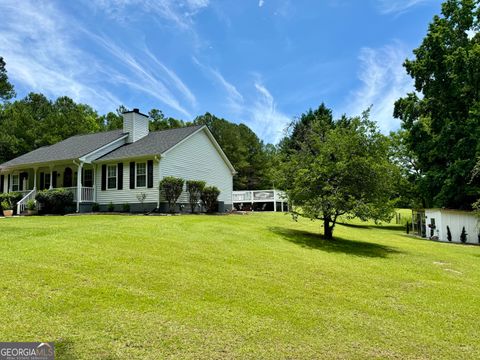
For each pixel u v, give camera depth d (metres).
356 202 11.22
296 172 12.52
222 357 3.45
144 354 3.42
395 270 8.20
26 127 37.12
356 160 11.36
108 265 6.27
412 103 24.12
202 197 19.08
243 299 5.21
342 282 6.63
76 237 8.52
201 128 20.89
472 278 8.00
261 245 9.73
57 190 17.61
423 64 22.36
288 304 5.15
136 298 4.88
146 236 9.16
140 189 17.88
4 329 3.76
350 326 4.47
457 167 20.17
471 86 20.86
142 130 21.64
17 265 5.94
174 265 6.68
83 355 3.33
